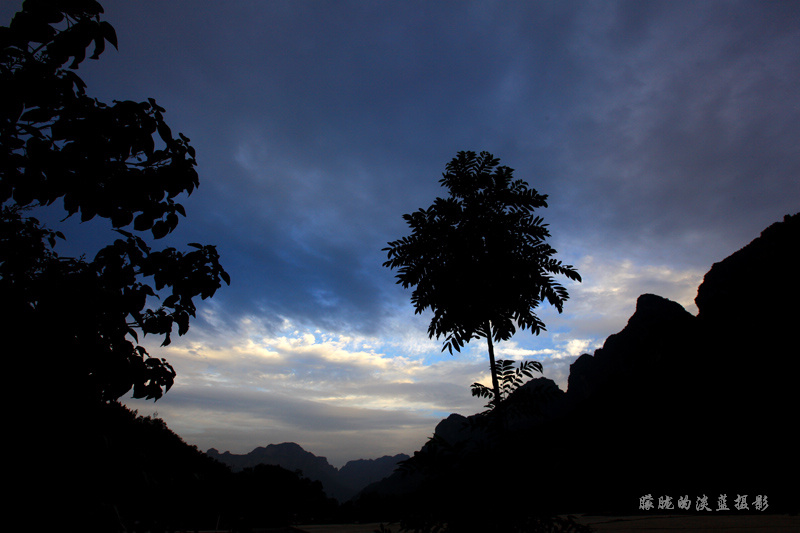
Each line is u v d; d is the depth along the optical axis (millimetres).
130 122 2055
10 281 2029
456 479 3670
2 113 1766
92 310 2018
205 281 2469
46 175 1845
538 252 5445
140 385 2252
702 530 10055
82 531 1774
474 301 4883
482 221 5246
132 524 2006
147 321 2396
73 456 1824
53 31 1862
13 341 1816
